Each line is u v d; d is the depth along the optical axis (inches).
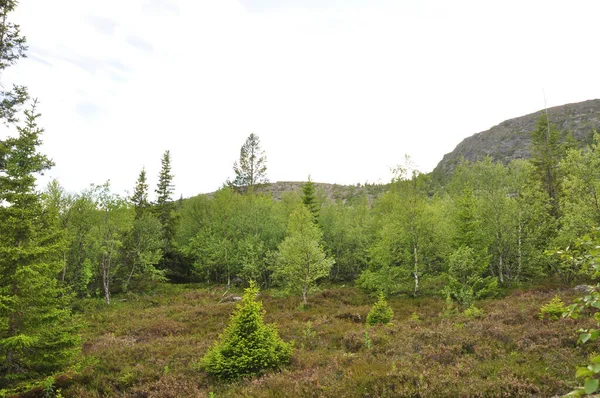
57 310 478.6
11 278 442.9
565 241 896.3
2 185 486.9
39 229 503.8
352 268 1581.0
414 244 1079.0
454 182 2284.7
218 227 1638.8
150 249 1593.3
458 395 343.9
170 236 1861.5
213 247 1541.6
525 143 4330.7
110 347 642.2
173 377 474.3
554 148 1736.0
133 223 1461.6
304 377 429.1
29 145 534.3
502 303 811.4
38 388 448.5
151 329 810.2
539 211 1077.1
